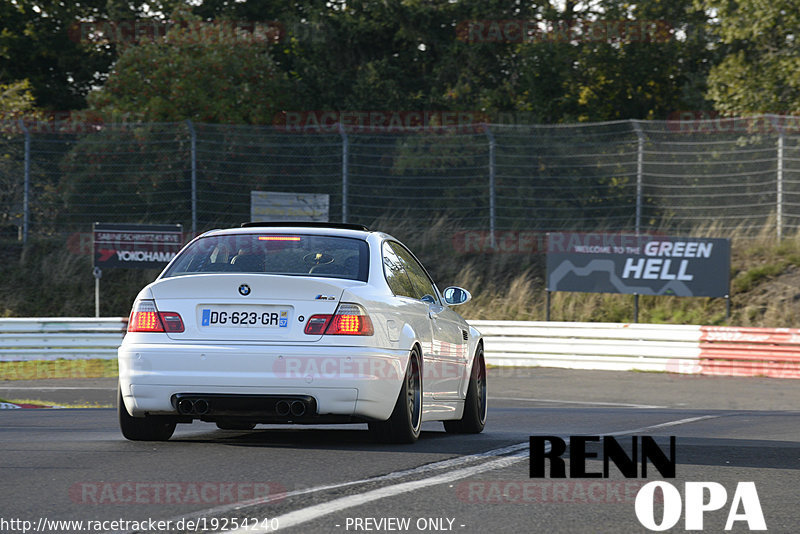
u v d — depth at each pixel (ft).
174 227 299.79
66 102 451.12
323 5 426.92
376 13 420.77
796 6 347.15
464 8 415.64
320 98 410.52
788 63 345.10
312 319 85.92
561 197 341.21
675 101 395.14
